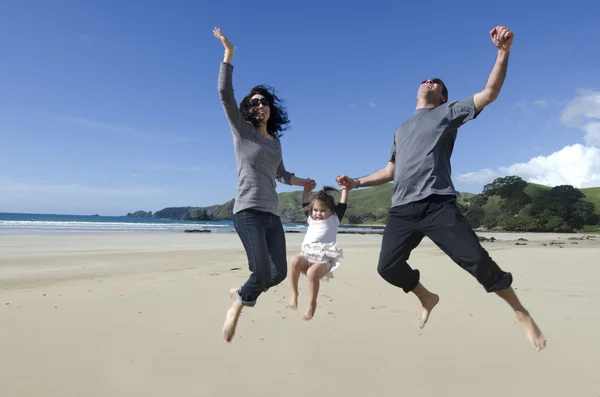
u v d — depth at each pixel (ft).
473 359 11.91
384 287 22.54
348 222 467.93
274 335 13.97
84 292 20.70
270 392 9.84
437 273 28.48
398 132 11.64
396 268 11.22
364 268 31.01
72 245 53.83
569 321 15.65
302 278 25.58
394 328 14.83
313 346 12.94
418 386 10.18
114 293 20.47
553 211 258.16
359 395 9.71
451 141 11.09
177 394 9.71
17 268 30.12
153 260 36.99
